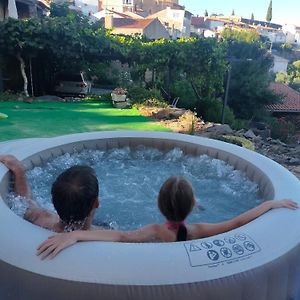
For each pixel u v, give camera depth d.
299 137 18.38
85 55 12.56
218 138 6.84
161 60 13.10
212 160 4.00
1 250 1.71
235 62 19.80
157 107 10.25
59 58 12.35
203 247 1.73
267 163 3.48
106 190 3.56
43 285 1.57
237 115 20.19
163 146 4.43
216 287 1.58
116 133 4.52
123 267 1.58
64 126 7.54
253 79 19.81
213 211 3.15
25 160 3.47
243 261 1.70
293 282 1.90
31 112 8.87
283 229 1.97
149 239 1.96
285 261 1.81
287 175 3.07
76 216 1.94
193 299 1.55
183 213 1.96
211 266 1.64
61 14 26.14
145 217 3.04
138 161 4.35
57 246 1.67
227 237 1.83
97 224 2.84
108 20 38.62
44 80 12.95
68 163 3.95
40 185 3.45
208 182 3.77
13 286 1.64
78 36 11.91
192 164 4.14
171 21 55.72
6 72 12.23
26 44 11.25
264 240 1.86
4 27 11.16
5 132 6.73
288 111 23.84
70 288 1.54
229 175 3.72
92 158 4.21
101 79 15.66
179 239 1.97
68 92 12.77
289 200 2.30
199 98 14.52
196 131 7.56
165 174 4.02
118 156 4.34
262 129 17.22
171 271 1.58
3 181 2.76
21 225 1.88
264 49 25.16
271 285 1.75
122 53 12.77
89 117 8.64
